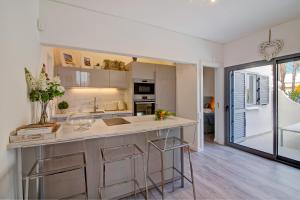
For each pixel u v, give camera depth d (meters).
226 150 3.64
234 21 2.76
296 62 2.94
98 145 1.81
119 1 2.15
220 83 4.01
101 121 2.26
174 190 2.13
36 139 1.30
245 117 4.23
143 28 2.79
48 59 2.94
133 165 2.02
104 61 4.07
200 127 3.62
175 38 3.18
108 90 4.23
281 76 3.06
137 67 3.87
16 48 1.35
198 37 3.50
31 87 1.62
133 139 2.02
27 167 1.50
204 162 2.99
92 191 1.79
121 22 2.58
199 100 3.61
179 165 2.35
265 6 2.29
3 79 1.13
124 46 2.61
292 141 3.34
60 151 1.64
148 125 1.91
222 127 4.05
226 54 3.90
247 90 4.27
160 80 4.14
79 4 2.20
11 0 1.26
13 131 1.29
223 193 2.05
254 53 3.30
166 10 2.39
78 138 1.42
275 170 2.66
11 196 1.27
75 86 3.52
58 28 2.13
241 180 2.35
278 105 3.08
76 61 3.88
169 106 4.24
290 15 2.56
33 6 1.82
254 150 3.38
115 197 1.92
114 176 1.92
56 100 3.55
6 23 1.18
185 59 3.33
